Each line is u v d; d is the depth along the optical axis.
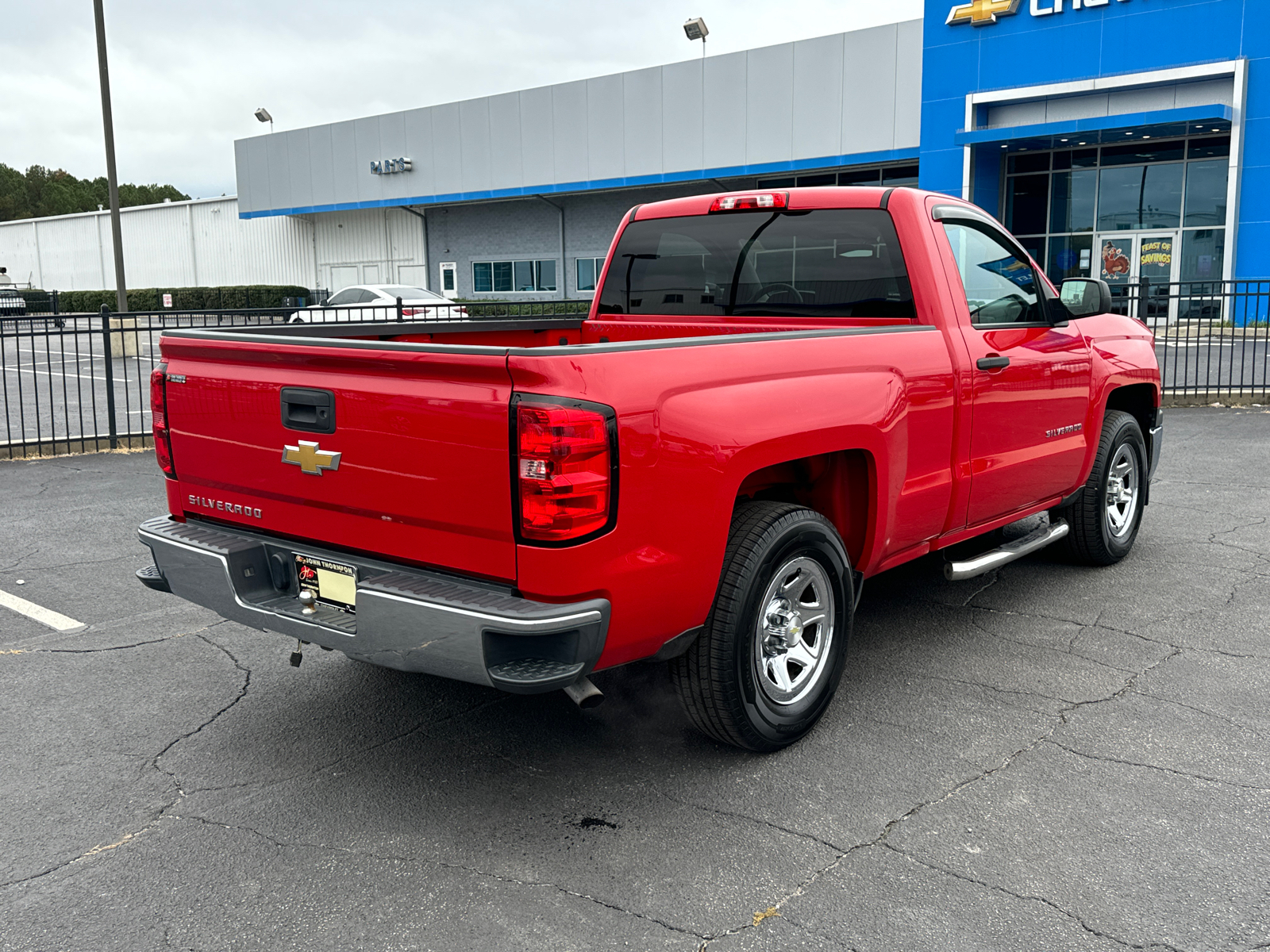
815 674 3.72
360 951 2.56
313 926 2.67
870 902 2.73
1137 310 14.23
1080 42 24.94
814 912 2.70
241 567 3.46
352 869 2.93
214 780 3.48
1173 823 3.10
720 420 3.14
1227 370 16.42
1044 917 2.65
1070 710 3.93
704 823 3.16
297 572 3.44
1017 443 4.72
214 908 2.75
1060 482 5.20
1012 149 27.59
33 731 3.88
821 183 31.22
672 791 3.36
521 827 3.15
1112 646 4.60
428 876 2.89
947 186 27.14
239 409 3.44
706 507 3.11
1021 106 26.36
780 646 3.60
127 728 3.90
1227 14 23.16
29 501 8.15
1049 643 4.65
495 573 2.89
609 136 32.75
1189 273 25.95
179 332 3.67
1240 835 3.02
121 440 11.20
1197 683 4.16
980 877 2.84
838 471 3.90
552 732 3.84
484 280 38.84
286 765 3.59
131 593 5.68
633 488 2.90
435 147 37.12
